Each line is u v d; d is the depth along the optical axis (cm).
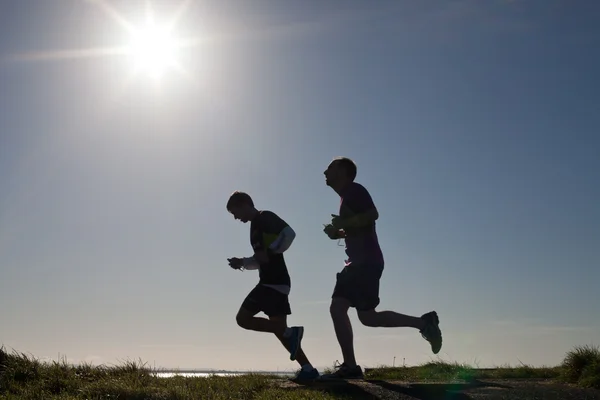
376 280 629
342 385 591
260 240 632
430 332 631
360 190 632
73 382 633
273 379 665
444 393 557
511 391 566
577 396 546
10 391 619
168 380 642
